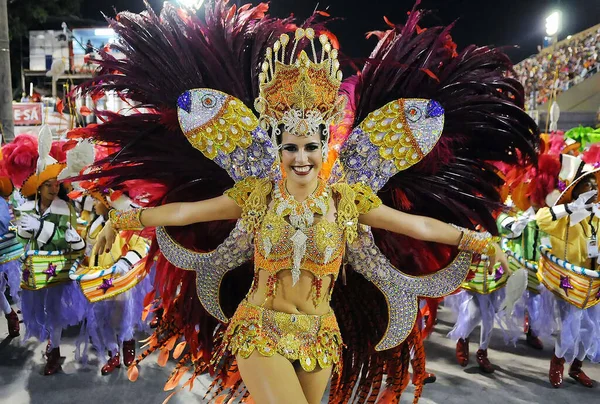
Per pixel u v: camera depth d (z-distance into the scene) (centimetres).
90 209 446
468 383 387
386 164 245
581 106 1505
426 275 254
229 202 230
